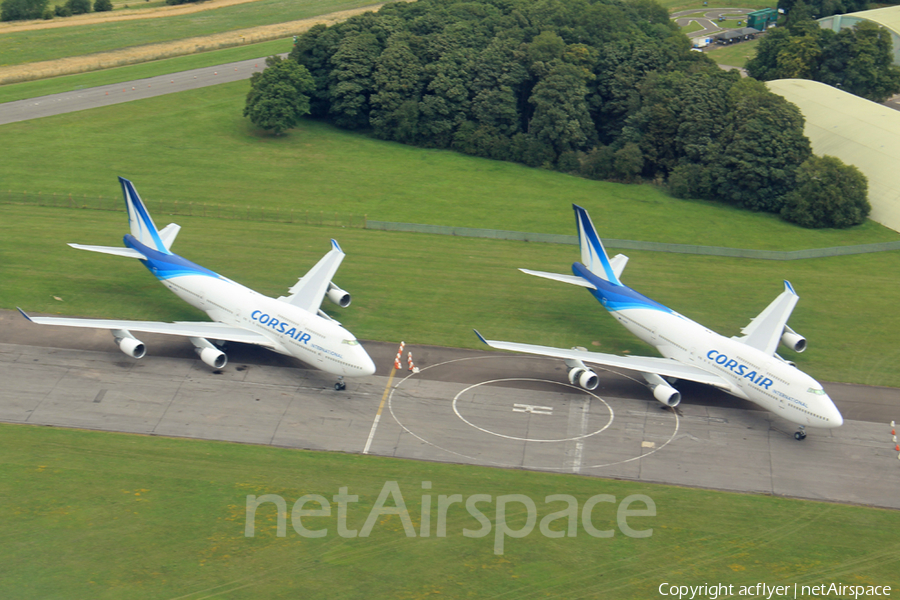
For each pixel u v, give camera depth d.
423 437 57.16
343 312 76.06
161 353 66.31
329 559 45.31
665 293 84.56
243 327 65.38
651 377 61.81
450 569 44.91
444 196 112.62
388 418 59.25
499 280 85.81
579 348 71.19
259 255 89.00
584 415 60.66
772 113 114.44
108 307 74.31
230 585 43.09
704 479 53.59
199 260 86.56
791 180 112.31
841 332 76.69
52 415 57.31
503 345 62.75
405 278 84.94
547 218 106.88
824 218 109.50
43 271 80.88
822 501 51.75
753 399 59.31
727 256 96.81
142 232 73.38
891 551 47.41
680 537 48.06
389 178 118.31
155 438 55.50
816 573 45.44
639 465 54.84
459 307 78.62
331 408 60.12
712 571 45.38
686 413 61.38
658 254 96.44
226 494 50.28
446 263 89.81
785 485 53.19
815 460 55.97
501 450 56.06
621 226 105.81
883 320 79.75
